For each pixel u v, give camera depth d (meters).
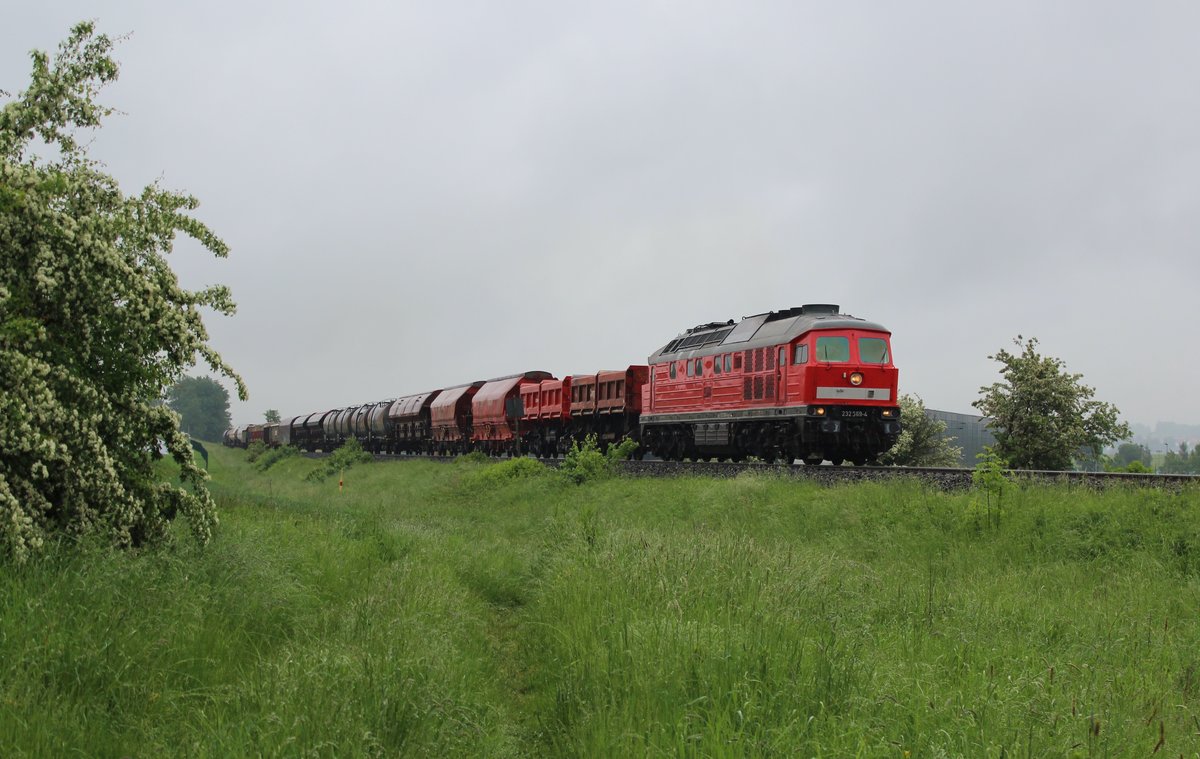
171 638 7.35
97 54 10.35
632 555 12.50
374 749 5.74
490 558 15.73
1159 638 9.36
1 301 8.34
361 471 51.38
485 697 7.72
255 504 21.88
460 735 6.41
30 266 8.77
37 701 5.86
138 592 8.12
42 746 5.40
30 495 8.68
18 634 6.52
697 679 6.85
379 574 12.38
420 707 6.42
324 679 6.52
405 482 40.56
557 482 31.33
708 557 11.73
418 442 62.38
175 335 9.70
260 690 6.43
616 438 40.09
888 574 13.69
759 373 28.16
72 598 7.50
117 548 9.26
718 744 5.62
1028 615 10.46
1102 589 12.11
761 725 6.02
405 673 6.87
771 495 21.05
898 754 5.65
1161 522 14.05
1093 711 6.56
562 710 7.51
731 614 8.94
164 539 9.97
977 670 7.79
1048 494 16.28
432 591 11.20
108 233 9.46
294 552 12.48
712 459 34.06
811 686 6.77
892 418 25.83
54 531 8.90
